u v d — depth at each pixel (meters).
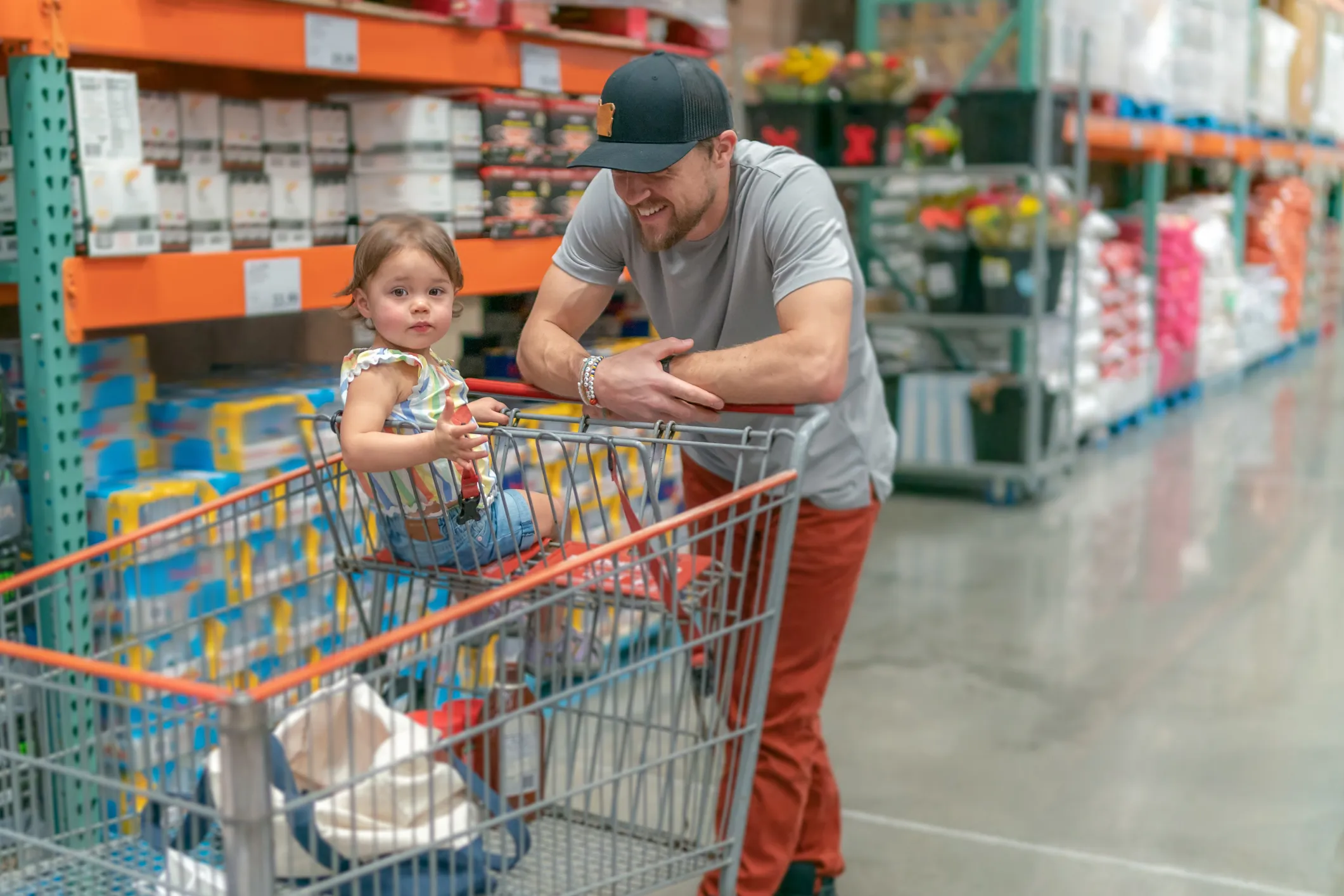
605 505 3.46
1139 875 2.69
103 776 1.52
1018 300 5.77
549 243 3.41
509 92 3.45
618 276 2.28
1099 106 6.80
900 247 6.21
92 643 2.44
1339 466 6.70
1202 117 8.40
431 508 1.81
